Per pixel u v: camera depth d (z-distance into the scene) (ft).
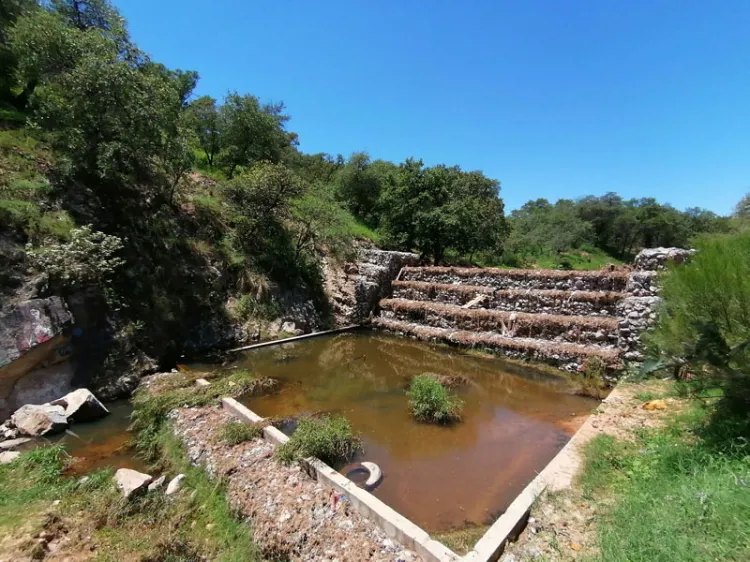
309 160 115.14
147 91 35.42
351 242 60.70
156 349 32.45
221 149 69.00
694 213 214.07
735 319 13.70
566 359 32.40
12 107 41.98
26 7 45.88
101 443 21.20
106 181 35.73
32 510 14.42
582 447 17.28
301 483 15.75
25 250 25.71
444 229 70.49
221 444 18.86
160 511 14.88
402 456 19.98
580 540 11.94
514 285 44.42
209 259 42.57
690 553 9.25
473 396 28.19
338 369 34.40
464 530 14.29
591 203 222.07
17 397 23.04
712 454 13.50
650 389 23.43
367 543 12.63
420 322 47.24
